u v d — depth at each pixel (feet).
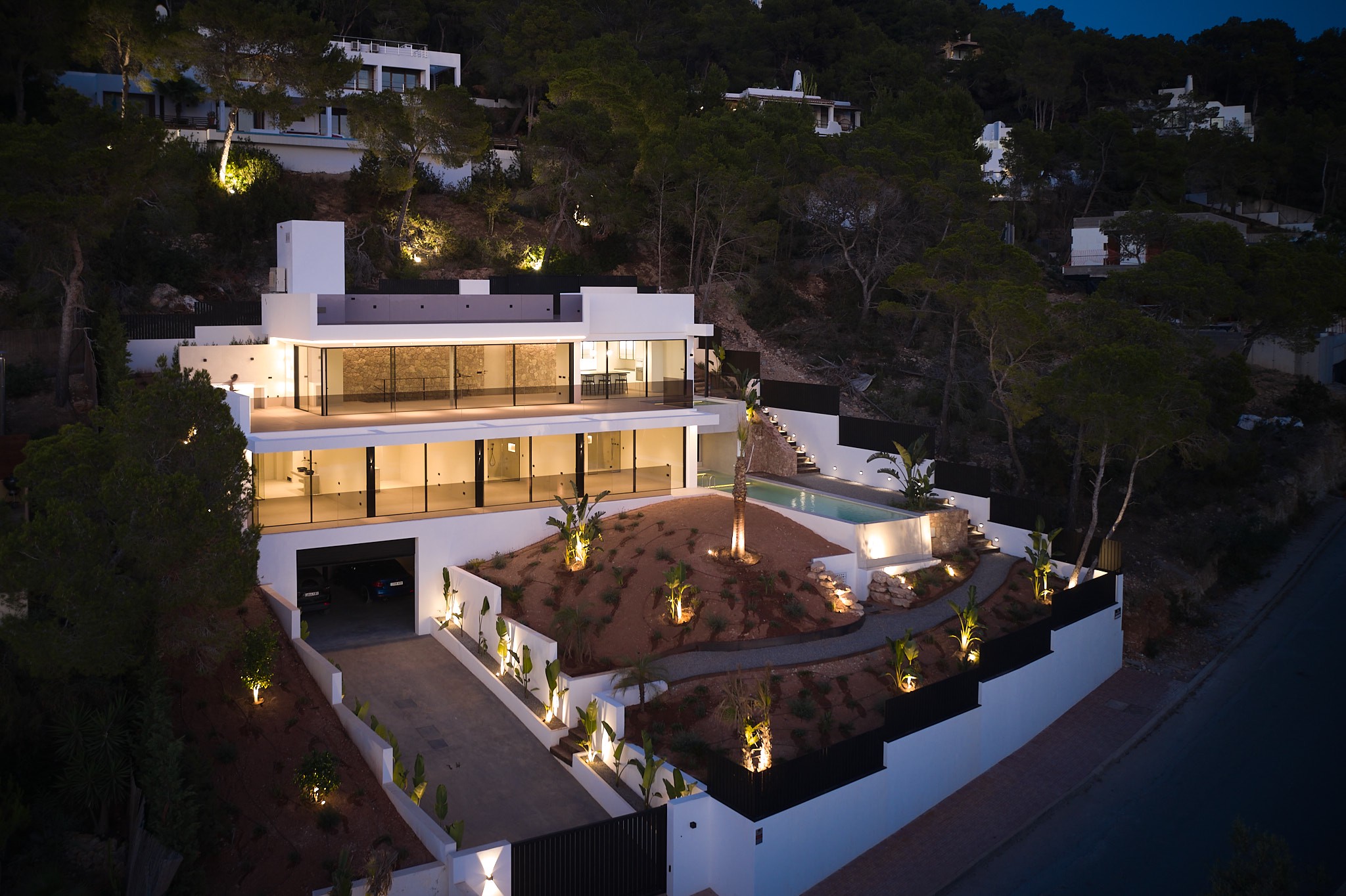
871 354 165.68
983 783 72.08
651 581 84.33
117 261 128.06
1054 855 63.26
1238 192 274.16
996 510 105.81
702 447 128.16
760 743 61.87
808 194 171.01
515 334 106.22
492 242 169.89
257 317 117.60
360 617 94.12
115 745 54.24
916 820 66.85
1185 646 100.94
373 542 88.22
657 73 233.14
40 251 102.89
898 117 224.33
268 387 109.29
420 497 92.94
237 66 150.00
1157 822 67.26
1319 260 152.56
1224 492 132.46
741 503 87.25
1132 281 138.62
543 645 75.20
